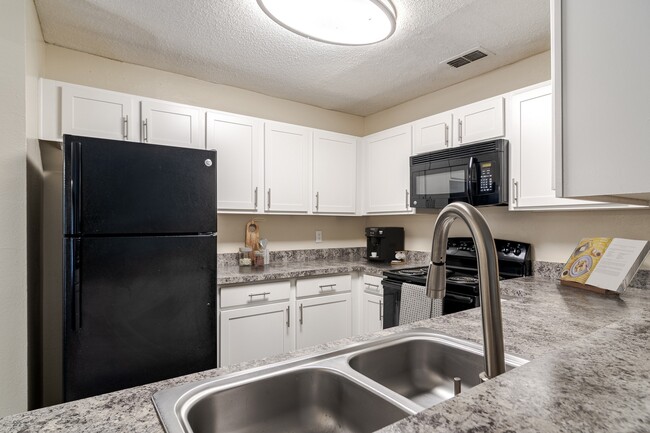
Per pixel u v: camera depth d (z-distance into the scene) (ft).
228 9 6.22
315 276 8.88
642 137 1.73
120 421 2.01
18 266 5.17
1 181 5.08
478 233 2.01
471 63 8.27
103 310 5.31
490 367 1.97
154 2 6.04
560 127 2.01
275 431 2.74
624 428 1.13
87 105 6.96
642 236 6.29
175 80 8.86
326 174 10.25
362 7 5.39
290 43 7.36
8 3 5.18
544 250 7.63
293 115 10.82
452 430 1.18
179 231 6.01
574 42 1.98
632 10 1.78
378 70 8.64
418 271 8.39
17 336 5.15
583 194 1.92
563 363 1.66
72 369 5.07
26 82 5.35
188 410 2.24
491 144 7.27
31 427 1.93
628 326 2.31
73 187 5.16
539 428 1.15
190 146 8.05
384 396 2.45
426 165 8.68
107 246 5.37
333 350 3.21
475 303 6.55
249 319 7.82
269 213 9.21
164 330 5.80
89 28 6.84
